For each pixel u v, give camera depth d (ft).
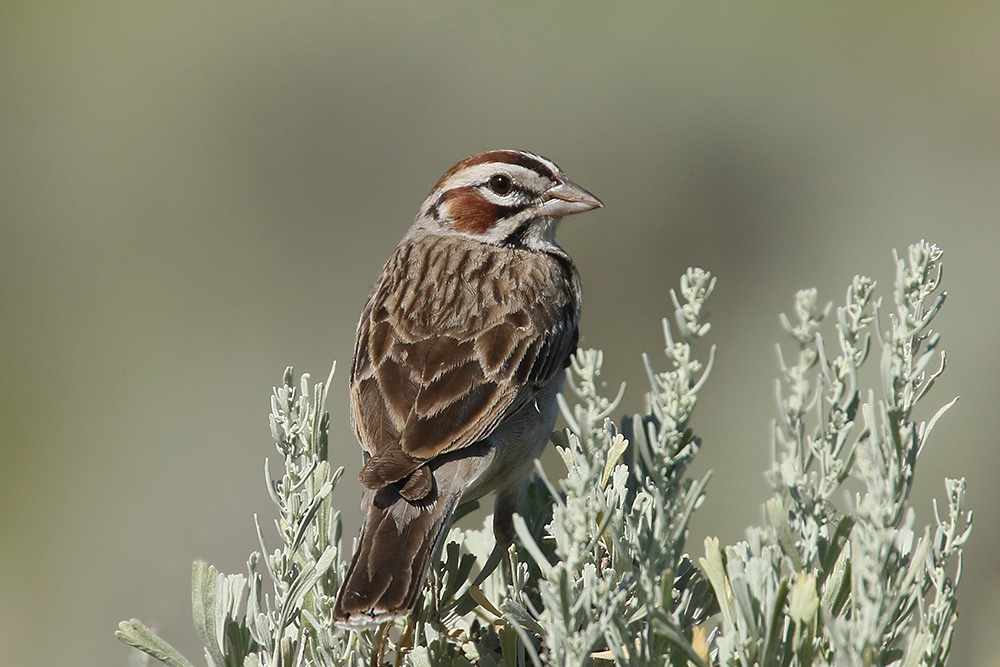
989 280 52.70
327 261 65.05
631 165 63.77
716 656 13.73
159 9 70.28
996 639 15.83
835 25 66.33
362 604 14.89
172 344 60.64
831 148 63.16
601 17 67.05
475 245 23.90
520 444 20.03
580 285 23.81
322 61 67.77
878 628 11.44
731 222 61.31
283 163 66.74
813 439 13.73
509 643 14.40
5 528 49.47
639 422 12.42
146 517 48.80
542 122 65.87
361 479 17.16
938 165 62.44
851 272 58.03
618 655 12.16
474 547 18.60
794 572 13.01
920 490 42.42
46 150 68.39
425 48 68.08
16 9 69.56
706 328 13.48
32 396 57.31
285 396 15.12
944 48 65.72
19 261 64.75
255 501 47.67
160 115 68.54
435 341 20.25
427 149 66.74
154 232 65.87
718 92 64.90
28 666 44.37
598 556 14.80
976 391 45.91
